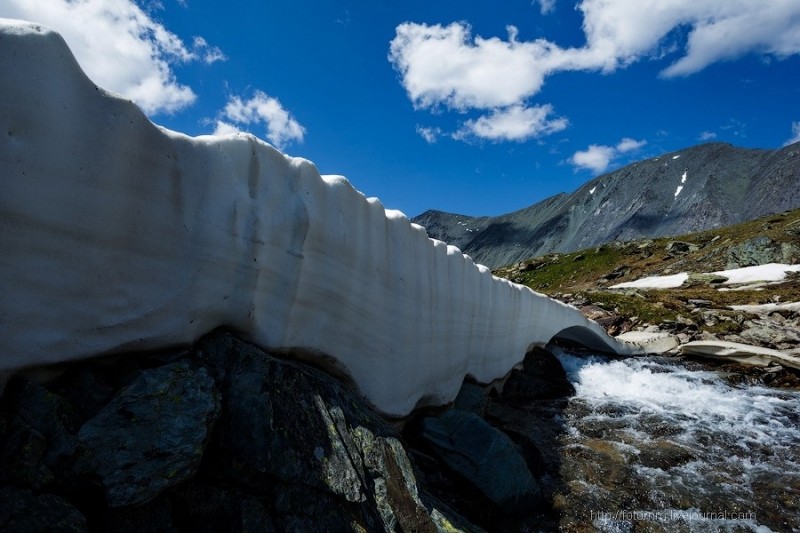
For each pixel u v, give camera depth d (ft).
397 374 22.94
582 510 22.63
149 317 12.28
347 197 19.12
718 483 26.23
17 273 9.49
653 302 92.84
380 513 14.19
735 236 188.85
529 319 48.24
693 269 161.99
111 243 11.29
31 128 9.50
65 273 10.36
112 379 11.51
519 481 21.85
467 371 32.55
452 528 16.17
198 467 11.27
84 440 9.73
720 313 77.92
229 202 14.30
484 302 34.55
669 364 61.26
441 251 27.84
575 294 107.24
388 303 22.09
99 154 10.84
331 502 12.94
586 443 31.71
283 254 16.01
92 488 9.55
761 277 122.01
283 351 16.38
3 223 9.18
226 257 14.20
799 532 21.49
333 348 18.74
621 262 213.46
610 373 54.70
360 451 15.26
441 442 23.25
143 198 11.99
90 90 10.71
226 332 14.53
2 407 9.36
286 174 16.46
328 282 18.03
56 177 10.02
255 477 12.06
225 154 14.29
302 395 14.40
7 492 8.29
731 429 35.76
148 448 10.36
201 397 11.94
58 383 10.57
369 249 20.52
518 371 45.80
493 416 34.81
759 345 63.82
